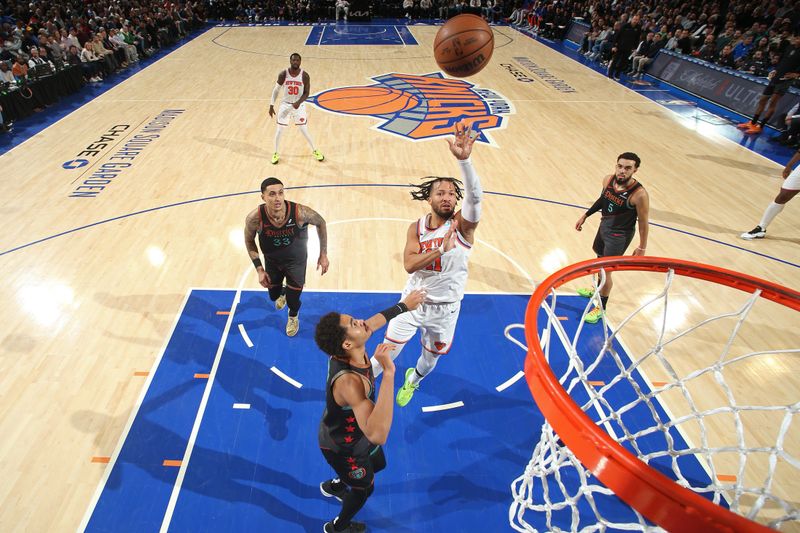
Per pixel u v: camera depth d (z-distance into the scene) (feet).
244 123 33.35
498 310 17.01
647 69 47.85
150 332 15.70
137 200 23.31
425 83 43.55
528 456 12.36
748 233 21.42
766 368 14.89
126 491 11.19
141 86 41.75
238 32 67.15
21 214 21.94
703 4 52.29
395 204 23.41
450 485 11.64
